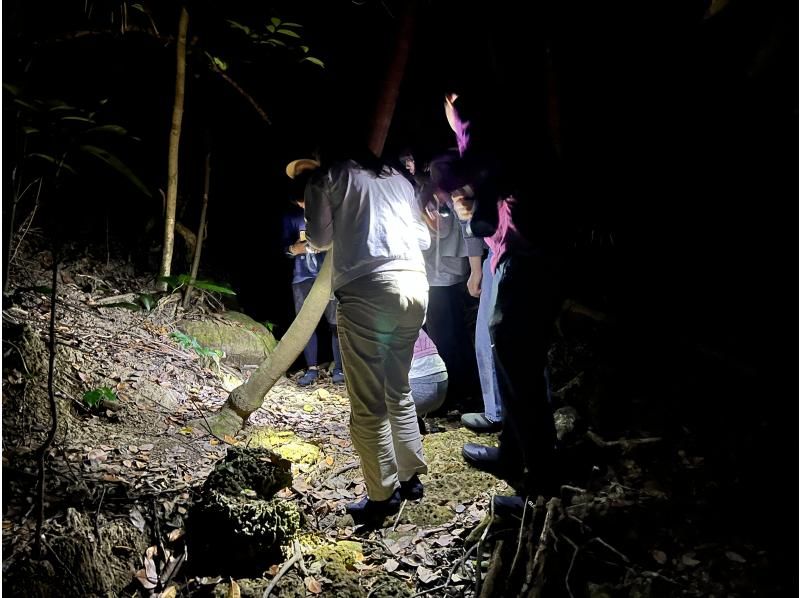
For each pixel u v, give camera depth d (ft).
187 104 18.67
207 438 11.56
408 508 9.92
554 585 7.90
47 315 13.43
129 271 17.11
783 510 8.61
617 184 13.69
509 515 9.17
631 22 12.25
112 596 7.76
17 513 8.31
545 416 9.39
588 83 12.71
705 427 10.80
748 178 12.99
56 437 10.02
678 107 12.96
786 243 12.53
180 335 14.39
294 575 8.33
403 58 10.05
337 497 10.37
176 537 8.58
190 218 19.31
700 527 8.49
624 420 11.55
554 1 10.77
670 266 14.03
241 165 20.52
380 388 9.13
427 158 14.60
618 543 8.31
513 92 9.56
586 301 14.11
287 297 21.22
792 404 10.41
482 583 8.19
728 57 11.34
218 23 17.54
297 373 18.39
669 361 12.59
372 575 8.55
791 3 8.82
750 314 12.67
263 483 9.13
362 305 8.77
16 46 11.60
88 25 15.67
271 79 19.17
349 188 8.77
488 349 12.20
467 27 13.70
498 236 9.28
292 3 17.89
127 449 10.43
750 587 7.43
